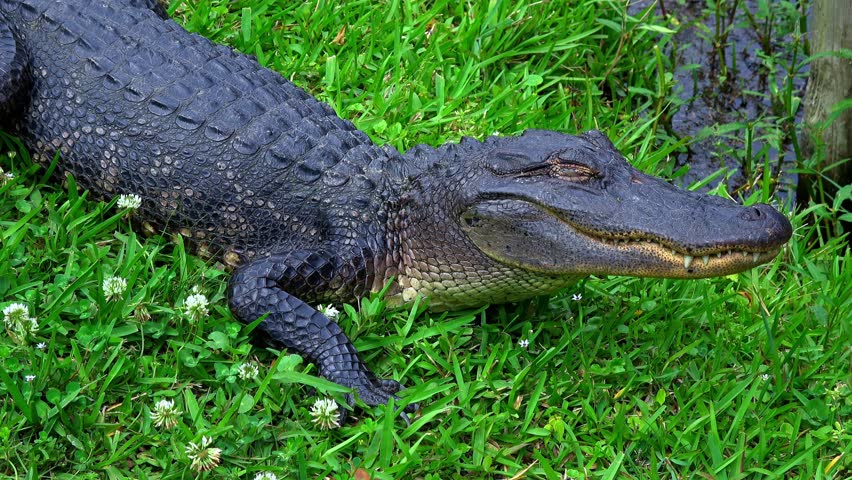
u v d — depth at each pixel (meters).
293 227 2.36
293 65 2.60
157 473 2.19
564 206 2.28
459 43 2.67
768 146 2.69
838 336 2.40
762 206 2.27
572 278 2.33
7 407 2.20
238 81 2.42
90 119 2.39
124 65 2.41
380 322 2.34
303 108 2.43
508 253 2.30
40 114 2.41
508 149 2.30
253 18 2.65
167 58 2.42
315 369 2.29
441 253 2.33
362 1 2.70
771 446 2.28
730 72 2.87
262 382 2.25
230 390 2.25
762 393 2.31
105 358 2.25
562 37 2.73
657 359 2.34
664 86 2.70
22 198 2.38
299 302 2.29
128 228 2.39
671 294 2.42
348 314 2.33
